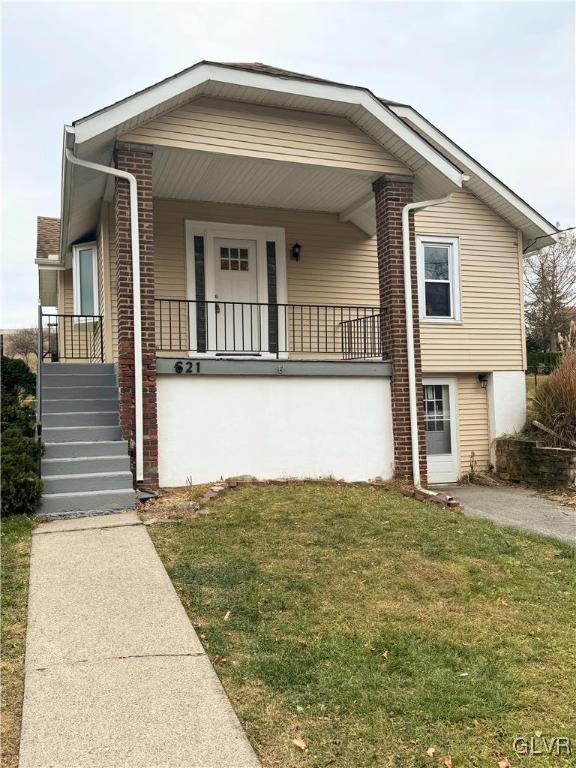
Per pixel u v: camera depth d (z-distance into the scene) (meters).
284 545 5.18
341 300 10.86
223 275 10.27
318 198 9.90
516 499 9.60
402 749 2.55
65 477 6.22
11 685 2.98
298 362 7.97
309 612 3.90
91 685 2.97
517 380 12.34
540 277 27.91
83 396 7.90
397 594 4.25
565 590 4.50
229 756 2.46
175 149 7.35
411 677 3.13
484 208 12.20
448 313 12.02
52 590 4.12
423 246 11.87
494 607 4.10
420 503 7.05
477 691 3.00
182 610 3.85
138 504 6.41
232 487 7.11
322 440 8.09
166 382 7.36
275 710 2.81
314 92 7.47
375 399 8.45
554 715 2.82
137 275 7.08
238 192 9.55
